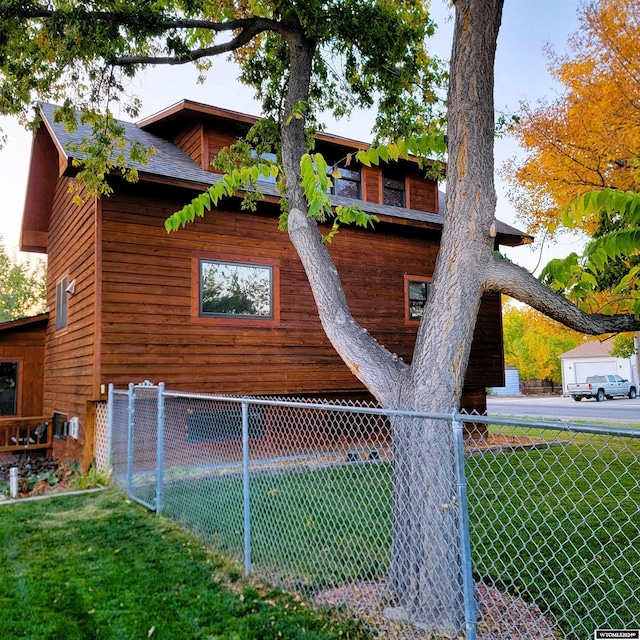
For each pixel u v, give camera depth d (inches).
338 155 427.2
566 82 435.5
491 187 135.5
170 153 370.6
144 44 247.1
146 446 275.3
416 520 118.1
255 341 346.3
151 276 311.4
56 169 437.1
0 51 229.8
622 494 232.8
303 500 195.8
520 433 470.3
